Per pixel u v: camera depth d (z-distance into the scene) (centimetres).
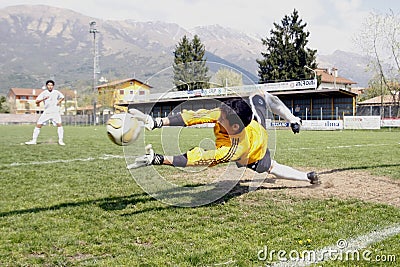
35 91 10844
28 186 581
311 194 512
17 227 378
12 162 871
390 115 3741
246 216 410
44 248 321
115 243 332
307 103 3816
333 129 3134
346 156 972
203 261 288
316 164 817
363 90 7281
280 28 5478
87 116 5284
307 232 353
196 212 429
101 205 463
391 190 538
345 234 346
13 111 9469
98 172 721
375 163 828
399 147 1241
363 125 3025
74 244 330
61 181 625
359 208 439
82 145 1363
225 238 340
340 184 582
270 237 341
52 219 405
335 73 5488
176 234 353
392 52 4238
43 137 1892
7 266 285
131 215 419
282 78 5384
